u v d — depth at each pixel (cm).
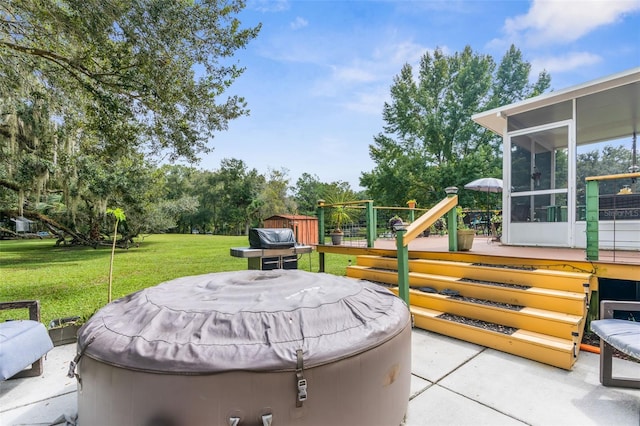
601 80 454
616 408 219
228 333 153
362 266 547
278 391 139
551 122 518
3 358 216
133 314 177
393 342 180
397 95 2112
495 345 314
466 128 1975
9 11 521
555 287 338
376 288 239
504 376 266
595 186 333
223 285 214
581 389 243
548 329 301
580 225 485
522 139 554
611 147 654
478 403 230
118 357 146
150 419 138
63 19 515
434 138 2053
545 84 2138
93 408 156
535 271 356
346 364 154
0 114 685
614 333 222
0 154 780
